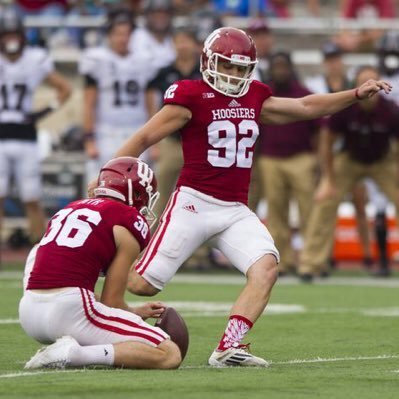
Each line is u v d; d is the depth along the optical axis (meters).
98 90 48.09
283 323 31.92
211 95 23.97
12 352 25.34
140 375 21.14
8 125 47.97
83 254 21.86
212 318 32.72
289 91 45.12
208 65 23.88
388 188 45.12
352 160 44.94
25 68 47.84
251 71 24.12
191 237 24.09
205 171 24.09
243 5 60.09
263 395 19.42
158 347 21.97
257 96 24.53
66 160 53.09
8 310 33.97
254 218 24.36
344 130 44.44
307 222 46.28
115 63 47.78
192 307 35.78
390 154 45.03
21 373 21.28
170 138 47.16
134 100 48.09
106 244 21.98
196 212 24.11
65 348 21.41
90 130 48.09
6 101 47.91
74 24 55.75
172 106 23.89
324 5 67.56
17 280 43.78
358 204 49.59
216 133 24.00
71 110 56.66
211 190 24.11
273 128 46.09
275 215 47.03
